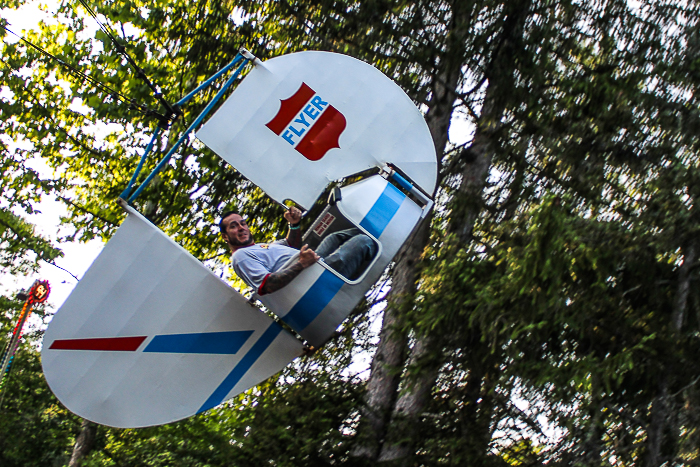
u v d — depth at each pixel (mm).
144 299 4711
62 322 4613
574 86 7285
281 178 5031
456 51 7711
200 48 9281
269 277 4539
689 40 7254
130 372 4668
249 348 4828
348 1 8414
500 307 5582
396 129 5152
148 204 10219
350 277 4762
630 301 6035
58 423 16609
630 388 5789
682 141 6668
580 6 7703
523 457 5980
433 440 6109
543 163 7469
